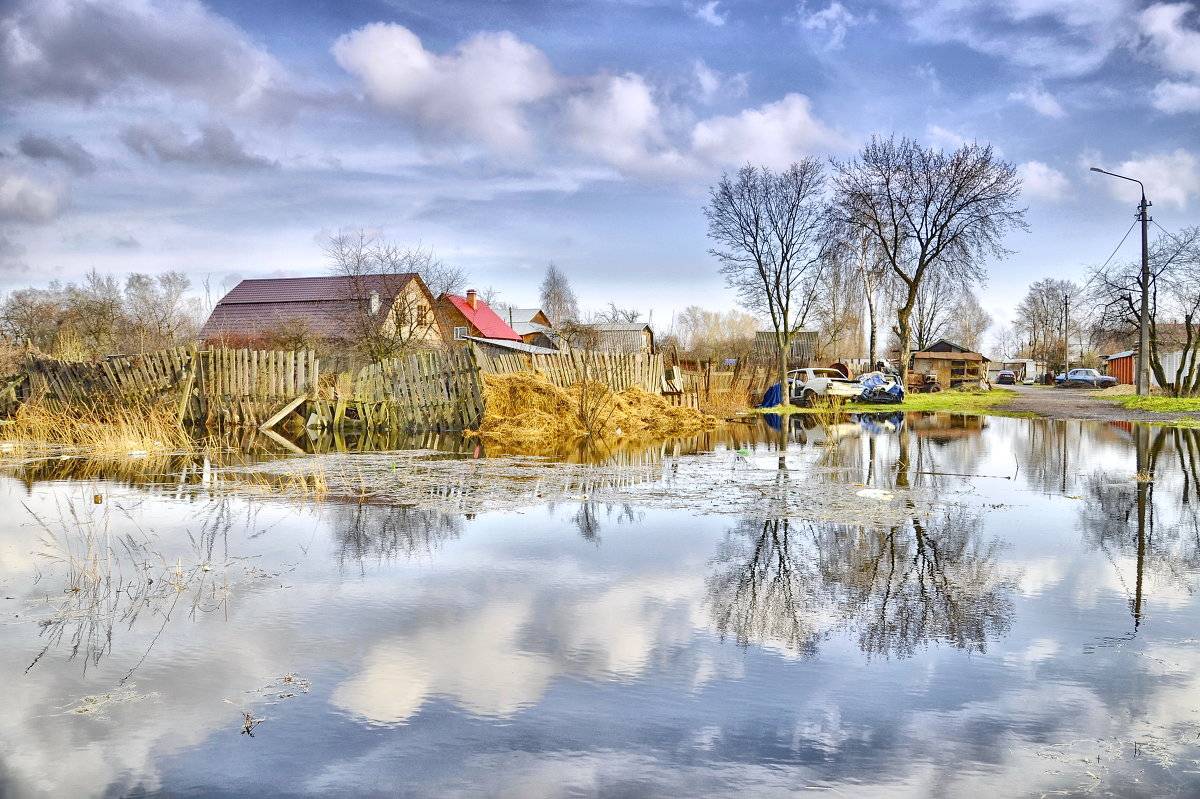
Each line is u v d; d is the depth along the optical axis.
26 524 7.54
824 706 3.48
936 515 7.99
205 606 4.89
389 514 8.02
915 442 16.98
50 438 16.91
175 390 19.39
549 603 4.94
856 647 4.19
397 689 3.66
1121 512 8.20
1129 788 2.84
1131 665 3.94
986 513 8.10
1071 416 27.00
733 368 35.22
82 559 6.10
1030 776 2.92
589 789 2.82
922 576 5.61
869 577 5.57
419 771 2.95
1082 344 95.19
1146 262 31.69
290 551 6.34
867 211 38.12
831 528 7.30
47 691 3.65
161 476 10.96
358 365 34.12
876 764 3.00
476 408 19.33
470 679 3.77
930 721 3.35
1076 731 3.26
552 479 10.67
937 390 54.72
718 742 3.17
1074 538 6.88
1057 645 4.21
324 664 3.95
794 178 33.19
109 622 4.60
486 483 10.26
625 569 5.77
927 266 39.16
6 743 3.17
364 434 19.20
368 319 32.38
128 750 3.12
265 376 19.75
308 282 50.78
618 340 64.38
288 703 3.52
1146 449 15.25
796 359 60.31
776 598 5.06
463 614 4.72
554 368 24.48
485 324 55.50
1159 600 5.02
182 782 2.89
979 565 5.91
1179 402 28.95
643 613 4.75
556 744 3.15
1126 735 3.23
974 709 3.46
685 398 28.17
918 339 76.44
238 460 13.09
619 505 8.57
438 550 6.38
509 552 6.30
